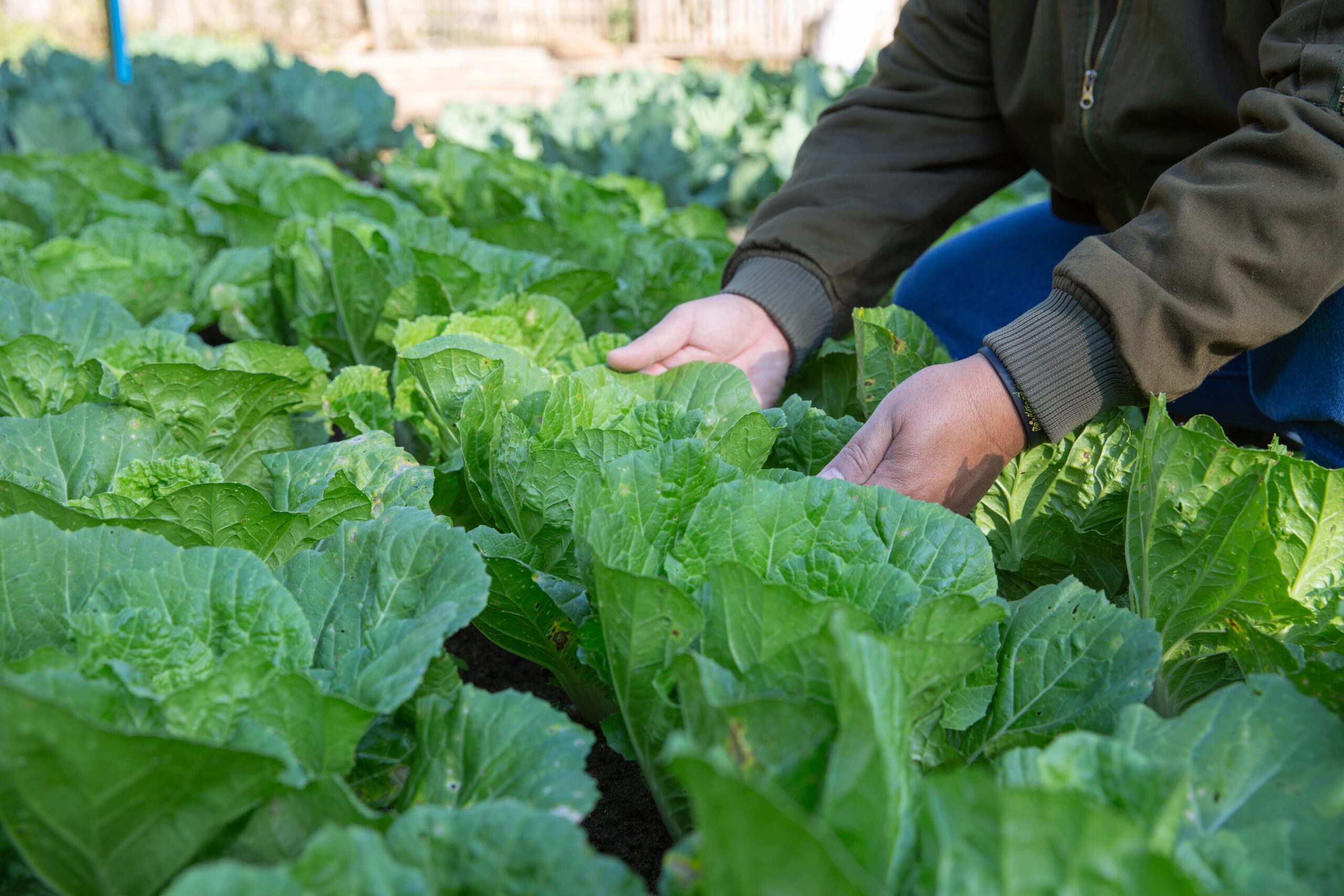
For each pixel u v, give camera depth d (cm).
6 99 771
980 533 150
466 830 105
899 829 102
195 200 444
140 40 1947
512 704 127
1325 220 158
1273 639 144
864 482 177
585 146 763
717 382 208
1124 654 142
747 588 121
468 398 187
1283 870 105
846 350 255
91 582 136
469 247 332
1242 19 190
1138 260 168
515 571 160
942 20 259
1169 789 103
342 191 387
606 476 148
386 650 133
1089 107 224
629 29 2300
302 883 94
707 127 855
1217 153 170
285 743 112
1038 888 87
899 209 258
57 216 411
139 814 102
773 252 251
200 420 206
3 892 115
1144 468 168
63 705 91
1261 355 218
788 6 2022
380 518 153
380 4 2114
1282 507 154
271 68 838
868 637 110
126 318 256
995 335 175
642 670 129
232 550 137
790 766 107
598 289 294
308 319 298
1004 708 146
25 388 214
